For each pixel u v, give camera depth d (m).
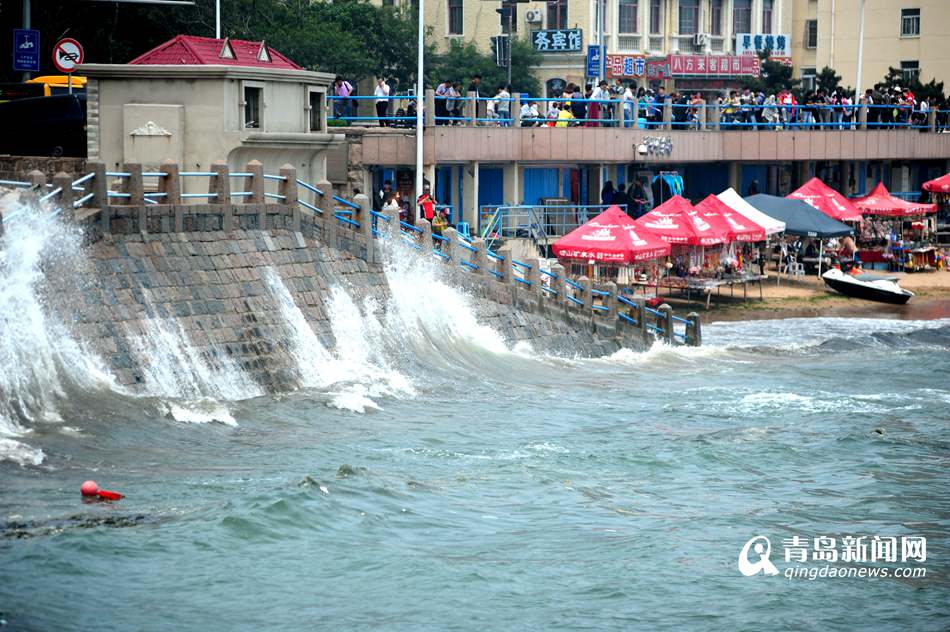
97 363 26.84
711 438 28.45
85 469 22.34
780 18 95.12
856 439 28.64
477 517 21.56
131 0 43.53
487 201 57.28
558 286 40.44
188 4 44.06
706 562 19.94
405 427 28.17
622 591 18.47
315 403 29.48
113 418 25.50
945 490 24.84
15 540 18.31
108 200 28.80
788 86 91.12
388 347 34.22
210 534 19.22
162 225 29.91
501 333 38.00
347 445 25.91
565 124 56.78
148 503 20.55
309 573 18.27
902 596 18.81
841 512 23.11
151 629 16.03
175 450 24.50
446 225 44.47
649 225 51.75
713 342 45.19
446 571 18.78
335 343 32.88
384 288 35.34
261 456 24.52
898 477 25.72
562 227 57.09
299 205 34.97
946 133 73.12
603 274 49.84
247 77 33.91
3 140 37.22
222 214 31.42
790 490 24.56
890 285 55.62
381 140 50.16
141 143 33.97
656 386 35.34
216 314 30.08
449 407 30.86
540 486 23.77
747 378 37.31
